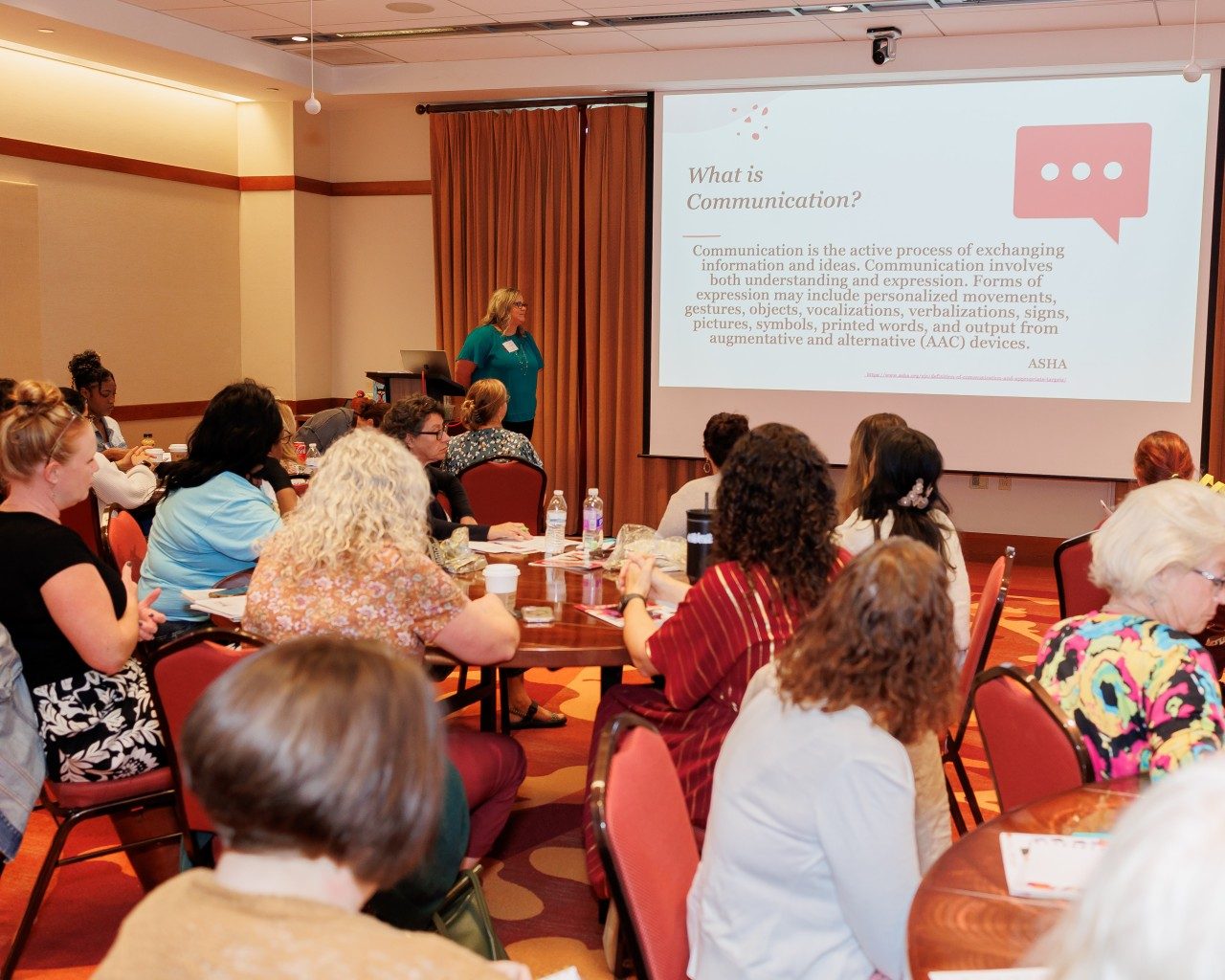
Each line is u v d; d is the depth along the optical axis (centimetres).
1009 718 195
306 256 834
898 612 154
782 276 700
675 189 713
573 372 768
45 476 247
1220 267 629
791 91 684
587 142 745
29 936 252
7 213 667
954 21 602
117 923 267
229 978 85
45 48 639
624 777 161
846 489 311
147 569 320
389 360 856
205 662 220
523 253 768
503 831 320
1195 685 177
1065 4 562
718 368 719
